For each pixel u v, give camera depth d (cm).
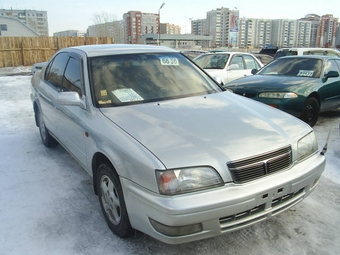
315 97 630
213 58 1006
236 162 234
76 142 346
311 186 280
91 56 358
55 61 459
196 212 216
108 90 326
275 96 580
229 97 358
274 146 253
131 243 275
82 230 294
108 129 275
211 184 226
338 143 525
